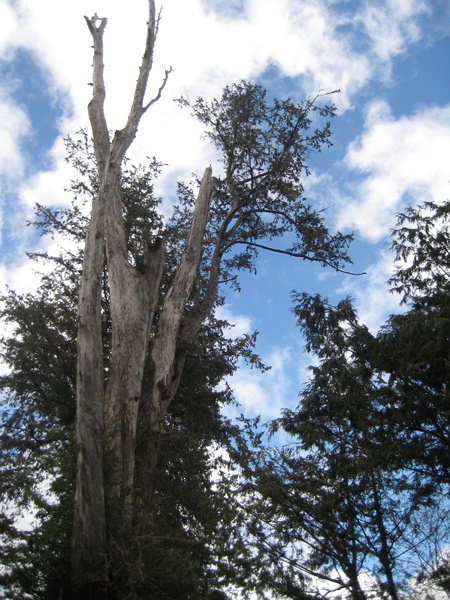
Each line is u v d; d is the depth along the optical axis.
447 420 13.05
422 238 16.12
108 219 14.42
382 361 14.02
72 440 10.37
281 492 12.56
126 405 11.38
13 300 15.46
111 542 9.20
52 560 9.28
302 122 18.11
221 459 14.73
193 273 15.67
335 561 11.44
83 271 10.80
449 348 13.27
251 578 11.53
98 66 15.98
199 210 16.62
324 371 14.74
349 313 15.33
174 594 9.73
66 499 9.62
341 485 12.23
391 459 12.59
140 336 12.59
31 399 15.23
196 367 16.34
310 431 13.74
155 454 12.42
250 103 18.28
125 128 12.56
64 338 15.41
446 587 10.49
